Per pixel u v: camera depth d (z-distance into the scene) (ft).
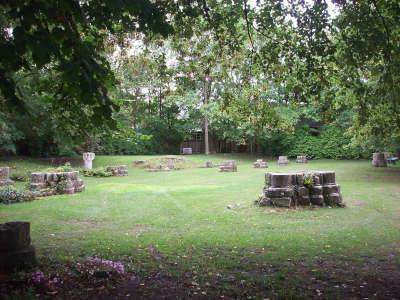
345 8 26.35
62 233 31.68
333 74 29.40
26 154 103.71
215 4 29.12
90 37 21.47
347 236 30.42
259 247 27.27
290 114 114.11
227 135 129.90
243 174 81.66
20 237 20.99
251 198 48.44
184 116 139.74
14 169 81.46
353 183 64.03
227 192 54.03
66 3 14.97
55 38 14.93
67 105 22.88
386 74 27.40
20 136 88.53
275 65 30.68
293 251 26.23
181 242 28.58
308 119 132.87
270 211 40.57
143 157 111.65
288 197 42.68
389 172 80.74
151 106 45.29
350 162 112.06
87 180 73.31
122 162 102.99
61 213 39.96
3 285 17.79
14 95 15.78
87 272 20.10
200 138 148.66
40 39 14.03
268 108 34.78
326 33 27.61
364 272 22.02
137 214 39.73
